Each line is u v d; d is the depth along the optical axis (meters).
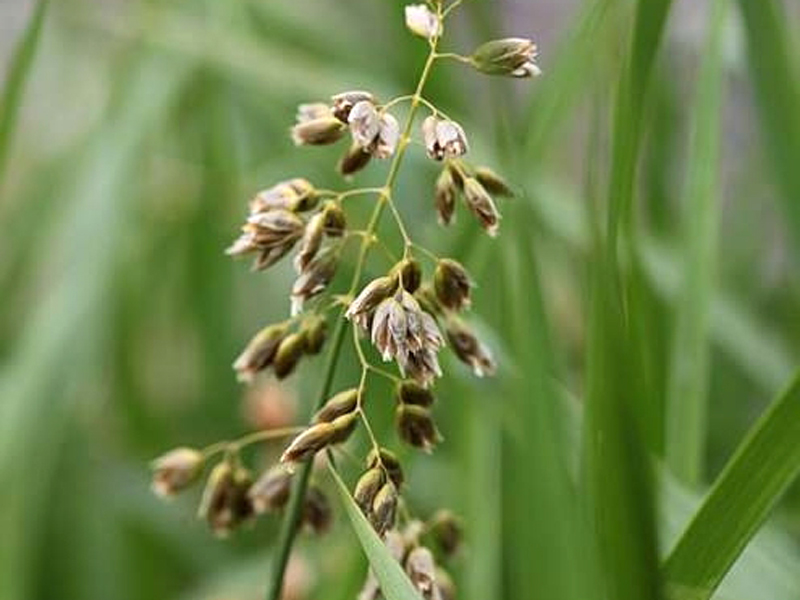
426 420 0.16
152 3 0.36
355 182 0.32
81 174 0.35
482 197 0.15
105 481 0.38
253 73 0.35
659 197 0.35
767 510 0.16
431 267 0.28
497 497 0.25
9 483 0.31
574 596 0.19
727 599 0.20
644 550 0.15
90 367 0.35
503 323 0.22
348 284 0.31
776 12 0.24
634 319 0.17
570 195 0.33
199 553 0.37
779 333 0.38
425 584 0.17
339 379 0.33
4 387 0.34
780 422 0.16
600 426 0.15
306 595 0.28
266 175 0.38
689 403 0.24
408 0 0.33
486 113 0.34
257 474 0.37
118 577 0.37
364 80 0.35
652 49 0.17
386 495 0.15
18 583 0.31
